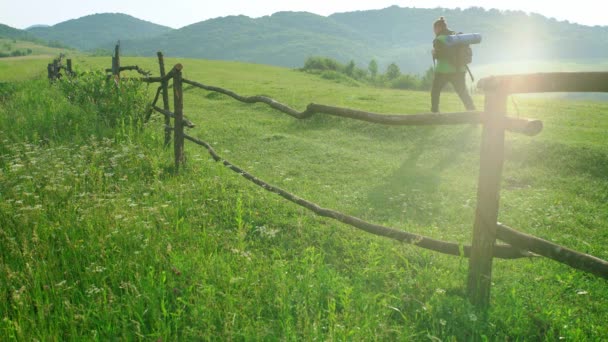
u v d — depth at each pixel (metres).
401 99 16.84
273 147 9.54
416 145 9.40
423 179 7.26
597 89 2.66
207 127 11.58
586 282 4.02
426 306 3.34
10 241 4.18
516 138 8.87
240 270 3.93
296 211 5.54
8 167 6.71
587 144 8.25
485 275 3.33
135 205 4.98
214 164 7.22
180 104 6.98
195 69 37.12
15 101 12.34
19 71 36.19
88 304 3.43
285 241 4.78
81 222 4.71
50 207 5.17
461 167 7.93
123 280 3.76
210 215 5.30
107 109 9.45
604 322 3.41
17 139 8.33
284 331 3.04
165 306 3.39
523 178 7.43
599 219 5.63
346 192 6.63
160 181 6.18
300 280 3.70
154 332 3.02
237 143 9.97
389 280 3.95
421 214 5.77
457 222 5.51
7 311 3.31
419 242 3.88
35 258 3.97
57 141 8.37
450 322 3.24
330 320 3.08
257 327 3.14
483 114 3.11
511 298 3.44
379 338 3.05
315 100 15.88
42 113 9.77
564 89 2.79
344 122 11.41
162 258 4.02
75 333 3.02
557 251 2.91
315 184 7.04
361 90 22.81
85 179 6.34
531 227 5.39
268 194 6.06
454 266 4.18
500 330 3.20
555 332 3.20
